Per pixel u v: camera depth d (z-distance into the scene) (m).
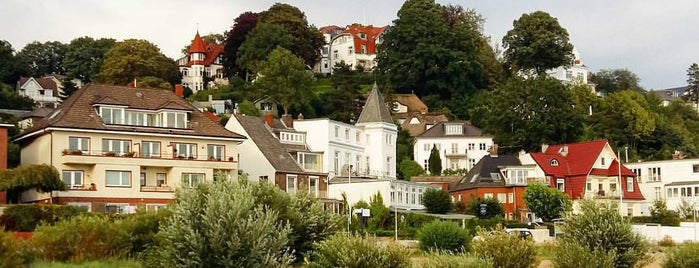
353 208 98.75
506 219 114.31
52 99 190.50
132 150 91.94
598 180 129.75
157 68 177.62
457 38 187.12
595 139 159.75
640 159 157.00
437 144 152.25
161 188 91.88
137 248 66.69
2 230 61.41
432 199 115.31
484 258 61.44
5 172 82.38
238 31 197.88
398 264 58.81
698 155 167.00
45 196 87.25
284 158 106.75
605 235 67.31
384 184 108.06
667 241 87.94
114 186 89.69
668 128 174.50
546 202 112.81
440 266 58.31
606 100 174.00
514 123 148.00
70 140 89.19
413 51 184.12
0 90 165.62
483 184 125.81
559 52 196.75
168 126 94.69
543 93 147.25
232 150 97.94
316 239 64.75
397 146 151.00
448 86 183.50
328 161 114.56
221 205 58.25
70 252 65.19
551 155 131.38
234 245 57.16
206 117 98.38
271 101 163.00
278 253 58.66
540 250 73.62
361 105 166.62
